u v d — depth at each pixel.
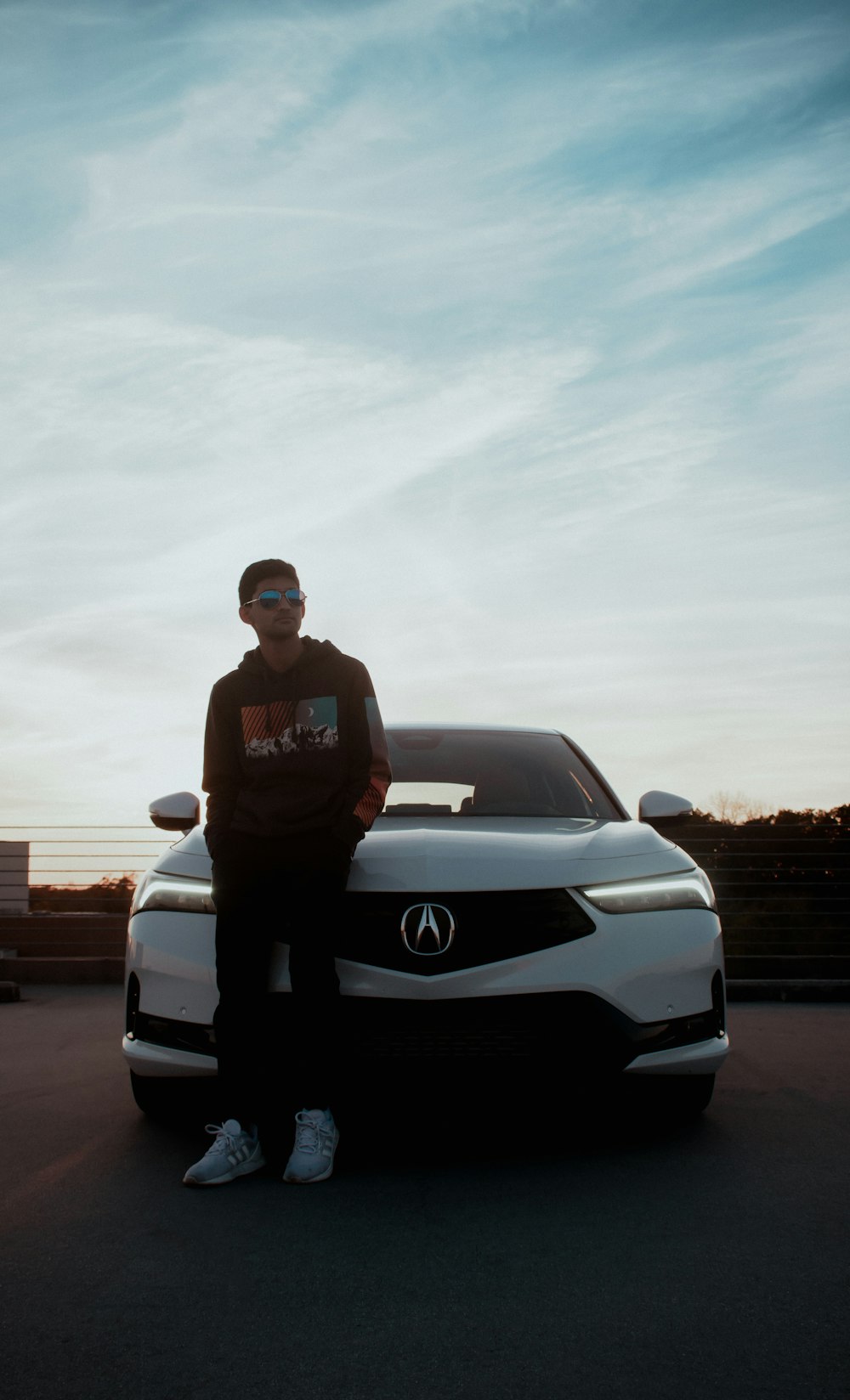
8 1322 2.17
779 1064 4.99
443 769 4.61
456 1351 2.03
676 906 3.47
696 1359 1.99
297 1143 3.17
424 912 3.24
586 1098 3.26
